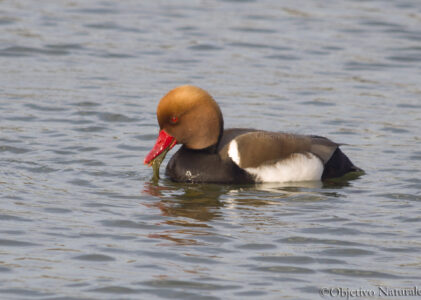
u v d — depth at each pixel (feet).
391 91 59.72
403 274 30.63
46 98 55.57
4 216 35.35
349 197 39.42
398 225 35.47
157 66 64.13
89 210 36.65
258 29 74.13
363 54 68.44
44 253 31.73
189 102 41.65
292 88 59.72
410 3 83.30
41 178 40.88
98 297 28.27
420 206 37.99
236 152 41.63
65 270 30.27
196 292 28.81
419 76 63.67
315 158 42.32
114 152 45.85
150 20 76.13
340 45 70.49
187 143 42.22
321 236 34.14
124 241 33.14
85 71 62.34
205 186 41.11
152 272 30.30
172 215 36.40
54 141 47.11
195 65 64.64
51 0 81.35
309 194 39.86
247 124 51.78
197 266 30.91
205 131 41.88
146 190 40.01
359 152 46.83
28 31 71.10
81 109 53.62
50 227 34.40
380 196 39.55
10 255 31.40
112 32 72.23
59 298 28.07
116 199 38.37
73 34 71.05
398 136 49.85
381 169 43.88
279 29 74.38
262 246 32.99
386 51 69.36
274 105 55.77
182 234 34.06
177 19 76.69
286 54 67.92
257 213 36.88
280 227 35.12
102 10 78.59
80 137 48.24
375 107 55.93
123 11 78.64
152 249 32.40
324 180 42.55
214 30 73.67
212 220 35.81
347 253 32.48
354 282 29.94
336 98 57.72
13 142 46.32
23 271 30.07
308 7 81.82
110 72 62.28
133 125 51.13
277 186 41.29
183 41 70.49
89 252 31.94
